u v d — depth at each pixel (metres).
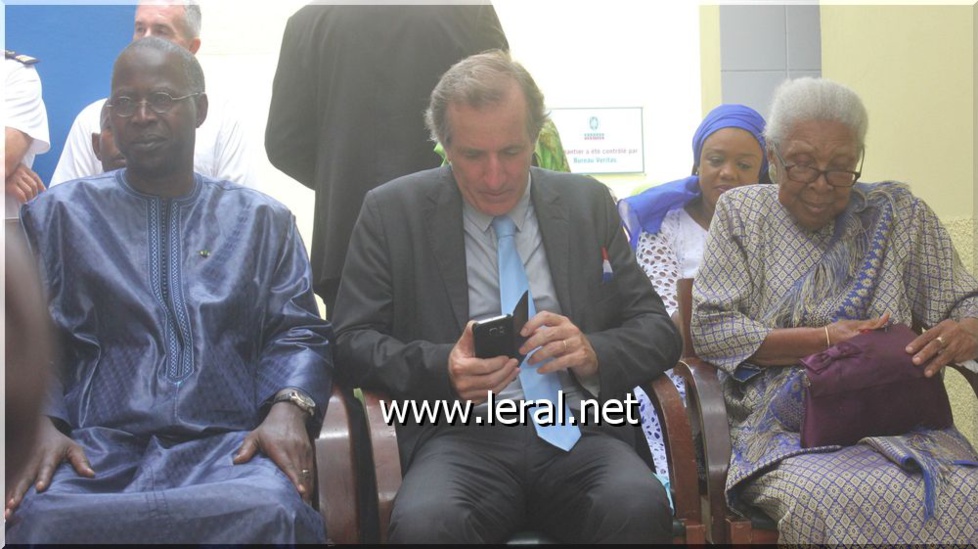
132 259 2.17
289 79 2.95
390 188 2.29
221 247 2.25
